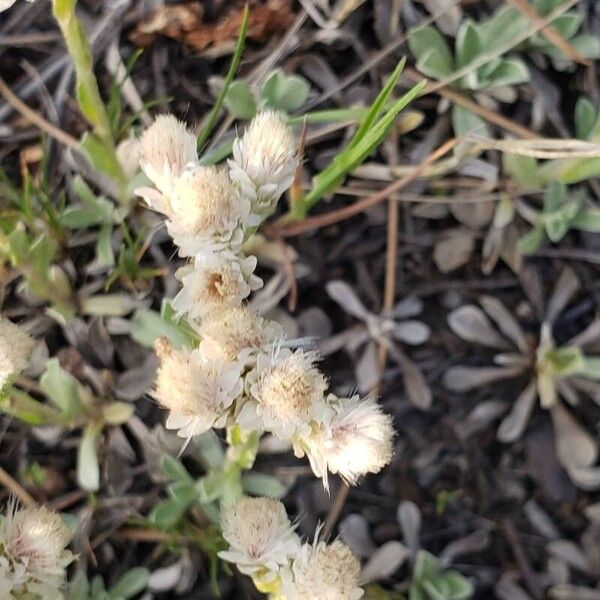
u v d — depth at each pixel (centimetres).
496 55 9
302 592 6
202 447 9
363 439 6
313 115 9
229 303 6
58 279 9
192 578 9
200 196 6
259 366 6
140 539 9
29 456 9
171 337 9
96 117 8
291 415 6
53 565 7
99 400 9
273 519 7
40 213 9
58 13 7
